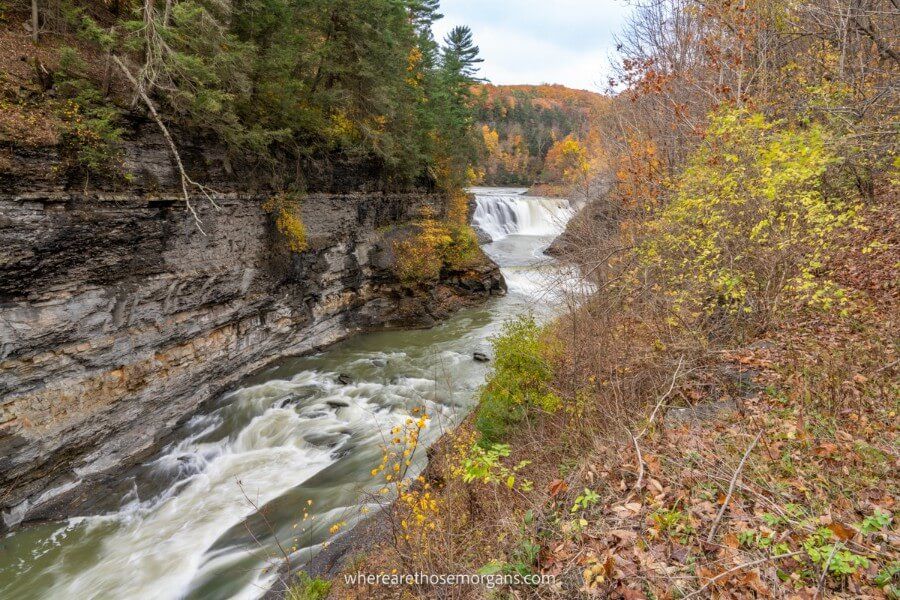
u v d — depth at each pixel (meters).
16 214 8.97
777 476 4.49
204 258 13.48
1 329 8.93
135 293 11.36
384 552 7.09
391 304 22.52
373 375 16.70
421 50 26.55
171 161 12.18
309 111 17.45
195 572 8.32
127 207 11.02
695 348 7.58
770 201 7.06
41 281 9.48
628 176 15.26
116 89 11.27
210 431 13.00
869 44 9.69
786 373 6.56
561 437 7.95
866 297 7.76
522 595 4.16
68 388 10.16
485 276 25.84
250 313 15.53
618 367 8.17
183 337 13.01
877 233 9.07
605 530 4.40
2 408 9.10
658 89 13.00
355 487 10.12
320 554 8.07
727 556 3.65
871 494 4.02
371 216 22.44
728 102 9.46
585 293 11.41
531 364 10.04
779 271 7.92
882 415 5.16
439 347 19.66
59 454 10.07
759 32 10.57
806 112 8.72
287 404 14.49
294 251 17.44
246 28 13.73
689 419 6.19
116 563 8.64
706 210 8.07
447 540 5.69
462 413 13.48
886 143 7.02
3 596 8.09
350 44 18.95
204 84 11.73
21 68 9.88
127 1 13.38
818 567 3.37
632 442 5.76
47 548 9.08
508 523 5.23
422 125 25.19
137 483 10.87
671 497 4.56
